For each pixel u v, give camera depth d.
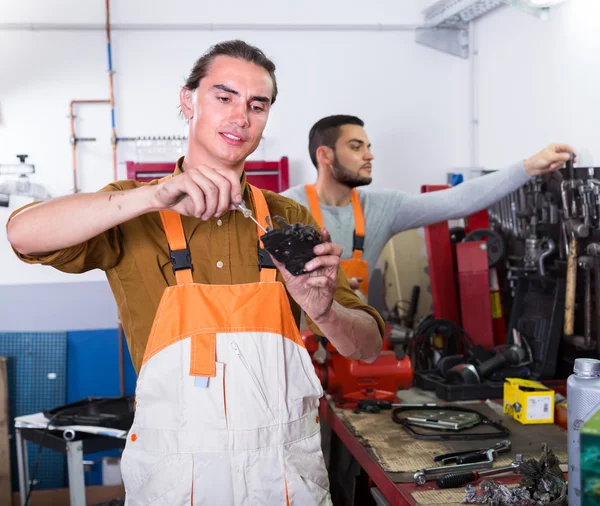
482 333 2.98
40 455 3.65
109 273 1.42
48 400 3.68
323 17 3.80
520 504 1.51
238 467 1.33
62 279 3.71
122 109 3.68
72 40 3.62
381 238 3.13
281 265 1.27
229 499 1.33
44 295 3.70
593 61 2.63
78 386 3.75
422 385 2.71
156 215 1.43
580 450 1.12
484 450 1.88
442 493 1.63
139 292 1.40
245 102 1.37
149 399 1.36
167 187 1.21
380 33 3.84
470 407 2.39
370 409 2.32
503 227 3.16
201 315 1.37
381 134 3.90
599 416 1.13
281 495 1.35
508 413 2.29
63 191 3.67
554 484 1.54
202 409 1.34
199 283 1.40
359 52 3.84
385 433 2.10
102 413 2.92
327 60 3.82
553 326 2.56
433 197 3.10
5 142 3.61
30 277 3.68
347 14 3.82
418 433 2.06
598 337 2.41
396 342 3.04
